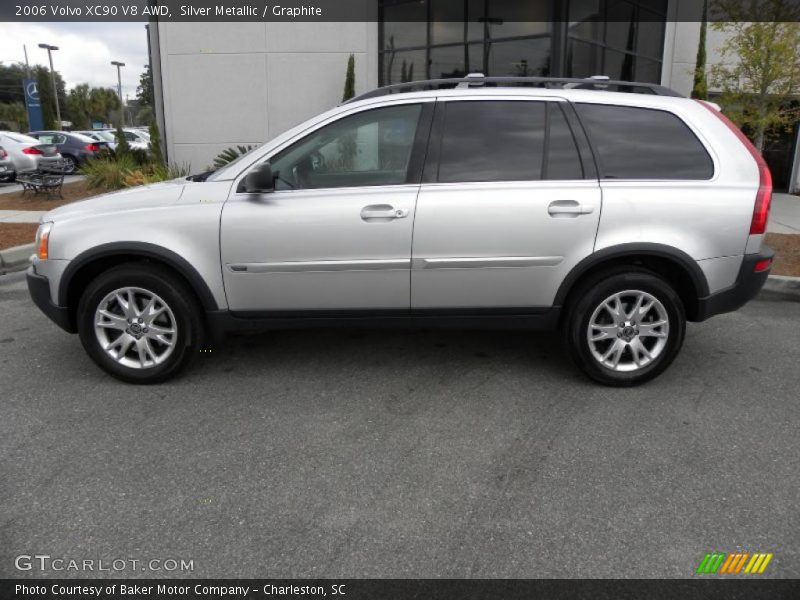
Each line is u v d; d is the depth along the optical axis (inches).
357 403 156.6
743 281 161.9
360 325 165.0
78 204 170.4
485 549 102.7
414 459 130.3
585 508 113.5
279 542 104.2
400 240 156.0
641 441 138.2
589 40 495.8
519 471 125.9
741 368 180.9
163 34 488.1
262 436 139.6
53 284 161.5
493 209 154.9
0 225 385.1
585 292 160.7
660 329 163.6
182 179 181.8
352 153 161.6
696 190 157.5
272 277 158.9
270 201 156.9
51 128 2000.5
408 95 163.5
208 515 111.0
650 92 179.3
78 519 109.7
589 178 158.4
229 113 498.6
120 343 164.2
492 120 161.6
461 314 163.3
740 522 109.7
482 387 166.2
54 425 143.9
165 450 133.1
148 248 156.3
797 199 510.0
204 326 166.9
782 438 139.8
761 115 358.3
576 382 169.8
